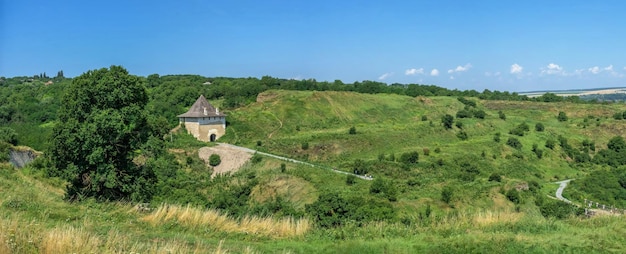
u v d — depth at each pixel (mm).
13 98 84000
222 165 61594
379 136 76188
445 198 35688
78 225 10852
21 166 40969
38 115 73188
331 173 51656
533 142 78562
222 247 10133
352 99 104750
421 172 57688
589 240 11047
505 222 13320
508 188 42688
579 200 46406
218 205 34062
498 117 99188
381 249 10359
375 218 21516
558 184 57188
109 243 8758
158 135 26250
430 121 91375
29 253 7594
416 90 128875
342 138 73750
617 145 79625
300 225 12805
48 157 22938
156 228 11867
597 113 106250
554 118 103312
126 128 22734
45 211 12367
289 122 89125
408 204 33281
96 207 14133
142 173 24969
